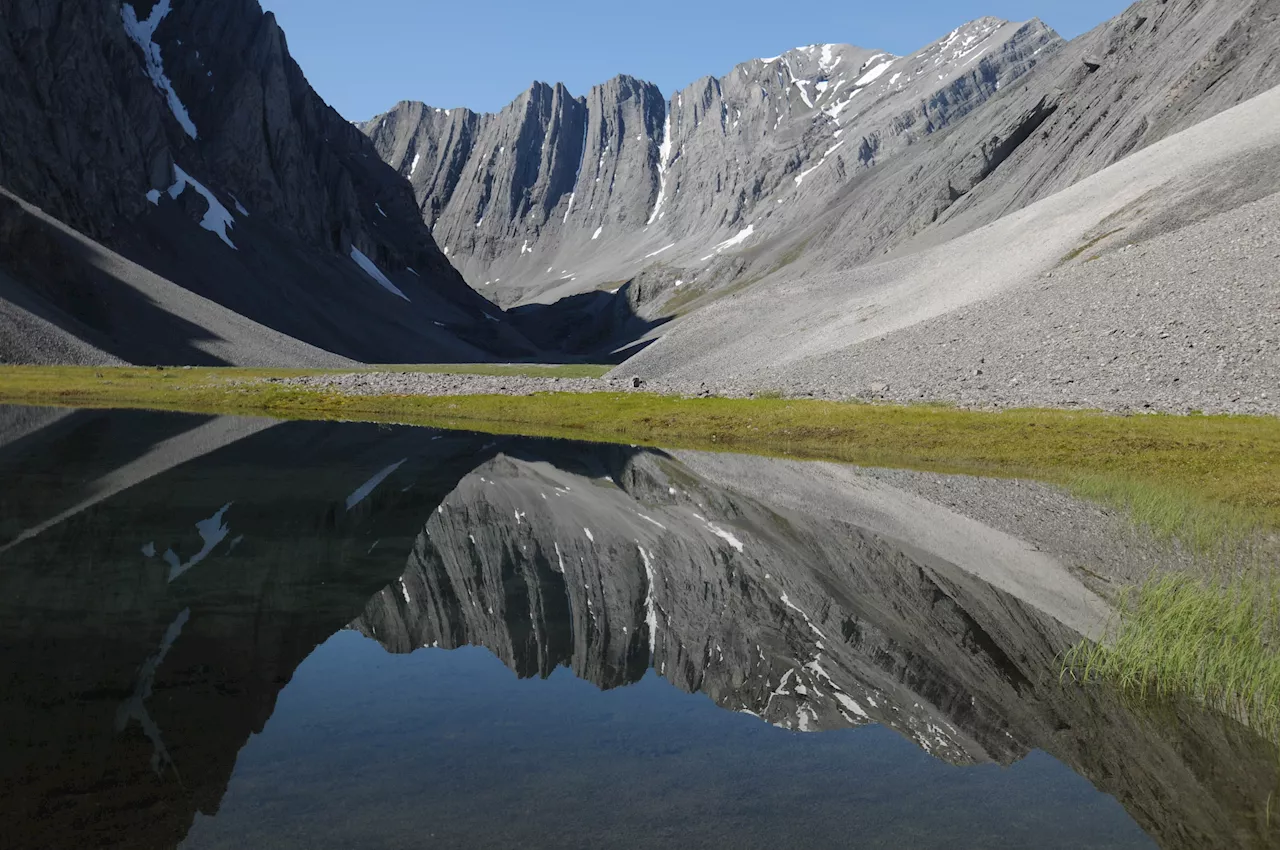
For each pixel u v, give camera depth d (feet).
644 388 307.78
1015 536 103.45
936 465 164.04
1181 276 245.65
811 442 192.85
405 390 318.24
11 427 196.95
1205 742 48.21
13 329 392.27
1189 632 63.21
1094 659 61.67
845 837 37.04
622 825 37.83
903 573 85.71
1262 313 212.43
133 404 274.57
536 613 72.95
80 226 583.58
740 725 50.37
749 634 67.31
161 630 64.03
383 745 46.34
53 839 35.86
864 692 55.67
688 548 97.40
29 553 84.74
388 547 94.32
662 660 61.26
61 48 622.95
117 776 41.75
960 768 44.70
